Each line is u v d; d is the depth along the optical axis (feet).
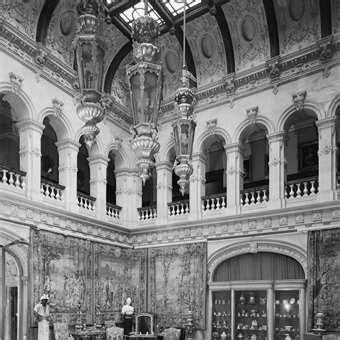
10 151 60.85
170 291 55.52
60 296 47.62
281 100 51.47
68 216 50.08
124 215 60.54
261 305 48.39
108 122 59.06
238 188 53.06
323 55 48.26
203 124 57.47
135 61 22.70
